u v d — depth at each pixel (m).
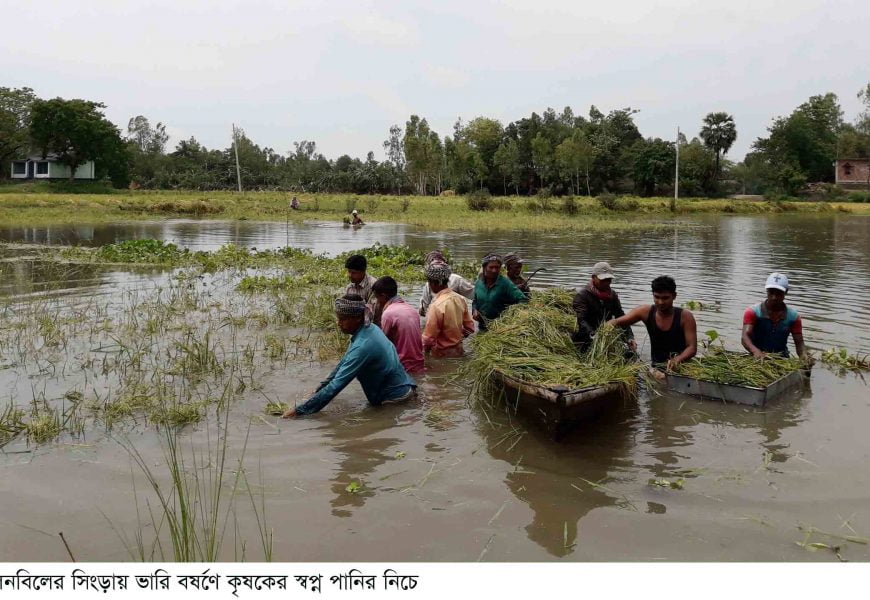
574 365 5.80
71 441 5.19
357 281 8.20
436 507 4.22
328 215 42.12
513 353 6.19
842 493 4.36
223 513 4.14
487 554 3.70
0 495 4.35
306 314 9.69
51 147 66.88
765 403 5.88
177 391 6.35
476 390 6.25
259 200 52.69
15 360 7.37
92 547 3.78
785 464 4.80
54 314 9.64
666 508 4.20
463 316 8.02
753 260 17.89
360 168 85.25
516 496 4.36
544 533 3.91
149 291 11.89
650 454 5.00
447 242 23.52
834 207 56.28
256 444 5.18
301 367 7.21
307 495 4.37
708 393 6.13
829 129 87.19
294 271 14.80
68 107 65.19
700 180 72.06
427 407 6.03
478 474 4.68
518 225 32.91
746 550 3.73
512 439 5.30
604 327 6.44
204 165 80.00
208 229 30.64
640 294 11.86
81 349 7.83
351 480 4.58
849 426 5.50
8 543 3.80
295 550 3.74
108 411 5.72
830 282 13.42
